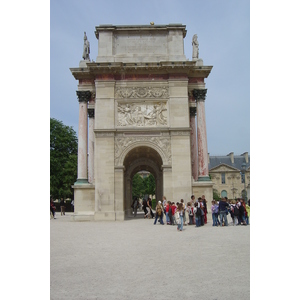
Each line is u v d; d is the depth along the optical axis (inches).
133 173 2608.3
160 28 1953.7
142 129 1828.2
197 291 512.4
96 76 1878.7
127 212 2317.9
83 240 1047.6
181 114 1843.0
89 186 1882.4
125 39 1962.4
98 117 1839.3
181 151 1806.1
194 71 1973.4
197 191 1845.5
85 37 2089.1
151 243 982.4
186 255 792.9
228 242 984.9
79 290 525.7
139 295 497.4
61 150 3526.1
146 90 1876.2
